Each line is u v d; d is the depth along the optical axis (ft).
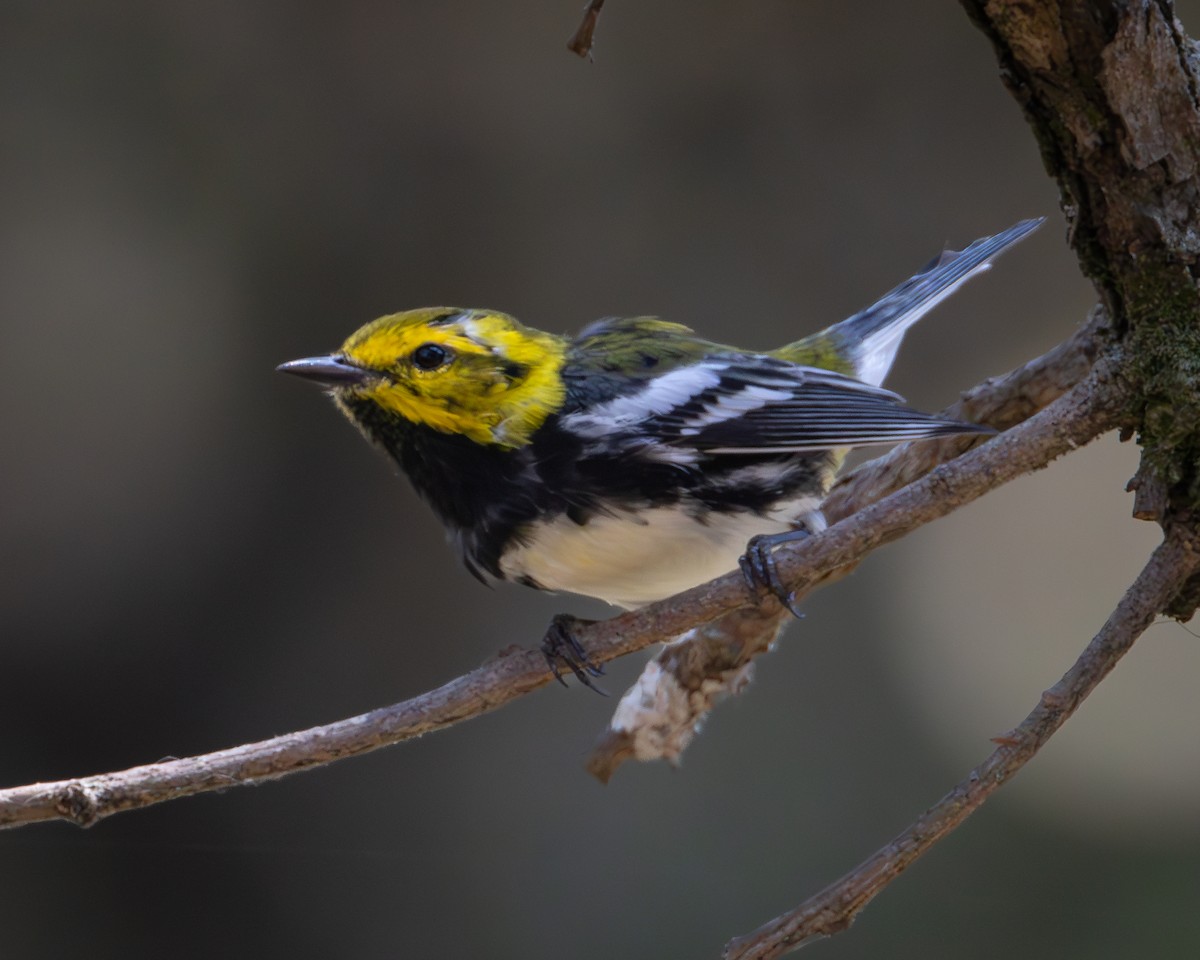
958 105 43.45
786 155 43.65
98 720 39.34
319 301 42.37
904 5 43.29
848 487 22.79
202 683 40.01
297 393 41.75
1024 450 16.12
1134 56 14.40
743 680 22.48
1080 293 43.21
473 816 38.14
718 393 21.89
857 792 39.09
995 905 36.40
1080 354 20.48
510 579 22.43
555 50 42.98
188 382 41.63
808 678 40.91
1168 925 35.68
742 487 21.72
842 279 43.37
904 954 36.27
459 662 40.22
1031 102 15.33
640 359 22.24
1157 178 15.30
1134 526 43.78
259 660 40.22
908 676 41.16
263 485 41.24
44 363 40.91
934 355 43.32
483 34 42.70
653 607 18.06
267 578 40.81
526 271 42.93
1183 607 16.97
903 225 43.42
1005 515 44.16
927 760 39.70
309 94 42.55
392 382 21.20
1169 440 15.74
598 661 17.98
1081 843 38.42
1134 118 14.88
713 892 37.35
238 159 42.34
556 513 21.36
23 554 39.88
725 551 21.83
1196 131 15.02
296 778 37.96
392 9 42.52
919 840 14.90
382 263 42.63
